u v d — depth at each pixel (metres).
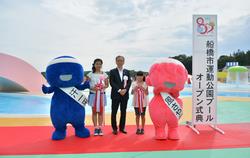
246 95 15.01
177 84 5.65
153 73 5.75
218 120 8.11
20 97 13.03
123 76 6.36
